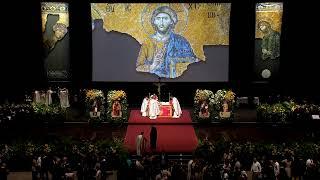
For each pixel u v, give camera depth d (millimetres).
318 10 39562
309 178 24609
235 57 40750
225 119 35125
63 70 40625
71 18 40344
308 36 40031
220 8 39531
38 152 28250
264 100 39625
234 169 25406
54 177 25000
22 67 40875
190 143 31375
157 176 24000
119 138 31875
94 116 34844
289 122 34281
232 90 40531
